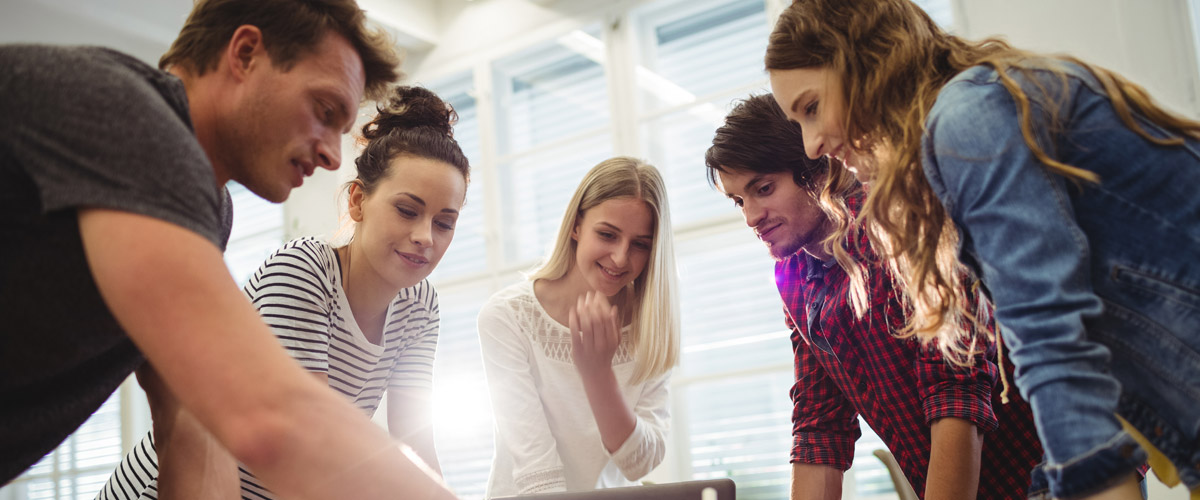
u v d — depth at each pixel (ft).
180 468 3.80
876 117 3.58
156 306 2.29
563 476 6.86
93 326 2.68
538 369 7.18
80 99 2.39
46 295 2.53
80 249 2.46
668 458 17.84
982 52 3.44
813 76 3.79
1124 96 3.08
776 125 5.44
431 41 22.88
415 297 6.09
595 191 7.09
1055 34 15.31
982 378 4.86
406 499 2.40
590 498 3.77
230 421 2.28
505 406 6.98
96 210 2.33
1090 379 2.69
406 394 6.12
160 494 3.80
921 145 3.22
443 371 21.11
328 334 5.38
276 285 5.16
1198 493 2.89
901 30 3.59
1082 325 2.76
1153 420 2.96
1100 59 14.88
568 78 21.30
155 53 23.09
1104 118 2.99
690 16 20.02
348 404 2.45
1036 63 3.10
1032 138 2.87
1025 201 2.86
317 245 5.50
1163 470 3.15
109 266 2.31
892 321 5.09
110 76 2.45
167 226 2.35
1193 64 14.17
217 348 2.30
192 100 3.13
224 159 3.22
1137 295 2.92
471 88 22.76
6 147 2.38
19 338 2.60
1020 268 2.83
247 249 23.97
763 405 17.33
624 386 7.20
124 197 2.33
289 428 2.29
